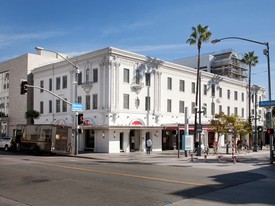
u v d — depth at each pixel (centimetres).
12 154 3269
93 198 1048
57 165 2080
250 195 1127
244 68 8200
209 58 7612
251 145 5325
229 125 3738
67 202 994
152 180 1435
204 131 4731
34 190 1184
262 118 6762
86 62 3997
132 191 1168
